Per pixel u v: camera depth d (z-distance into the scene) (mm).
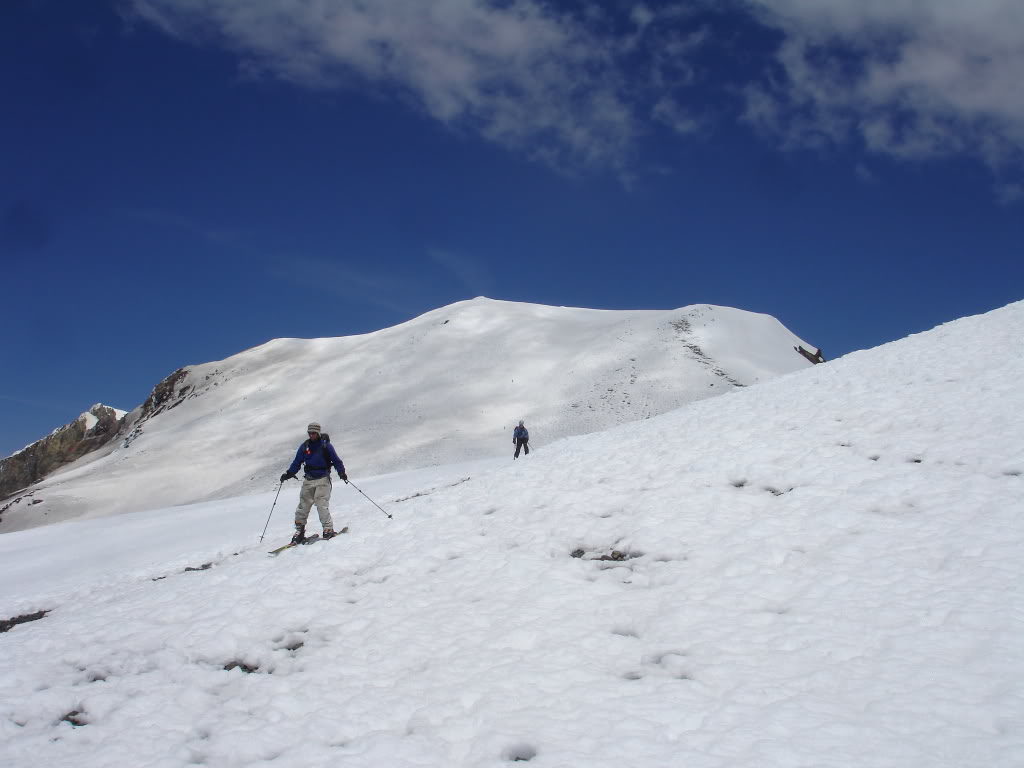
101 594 13531
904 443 11586
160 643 8570
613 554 9797
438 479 24359
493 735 5449
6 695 7418
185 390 137000
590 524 10938
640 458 14047
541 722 5625
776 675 6016
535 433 76688
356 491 26156
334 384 112312
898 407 13461
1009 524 8188
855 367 18234
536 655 6973
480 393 93312
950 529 8391
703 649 6676
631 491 12125
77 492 88625
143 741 6195
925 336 20328
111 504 84250
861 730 5043
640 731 5352
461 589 9281
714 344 91812
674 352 90125
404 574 10312
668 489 11711
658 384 81875
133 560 18984
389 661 7332
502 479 15062
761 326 102375
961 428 11656
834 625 6738
